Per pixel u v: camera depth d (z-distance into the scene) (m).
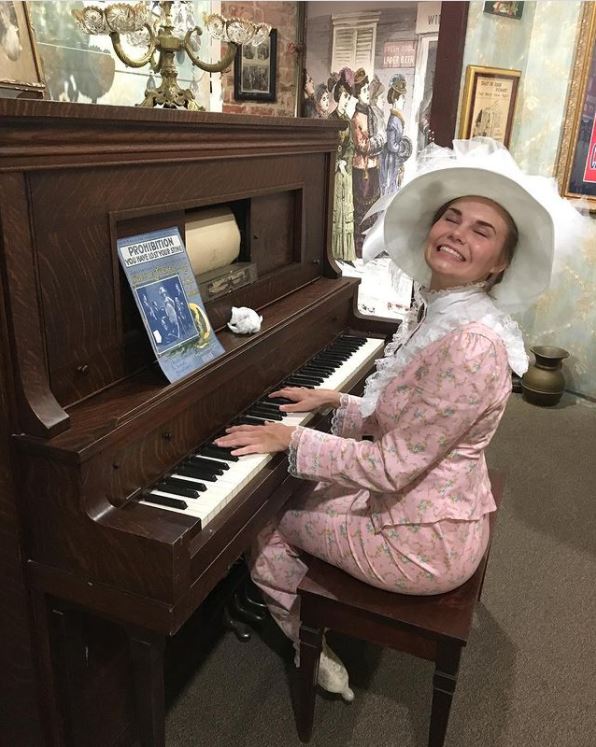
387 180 4.05
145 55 1.54
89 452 1.06
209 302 1.58
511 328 1.34
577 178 3.60
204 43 2.23
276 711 1.71
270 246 1.90
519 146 3.79
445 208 1.41
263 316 1.78
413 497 1.37
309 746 1.61
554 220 1.27
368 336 2.32
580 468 3.04
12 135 0.94
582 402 3.82
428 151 1.41
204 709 1.71
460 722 1.70
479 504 1.42
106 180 1.17
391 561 1.40
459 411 1.26
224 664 1.85
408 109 3.86
